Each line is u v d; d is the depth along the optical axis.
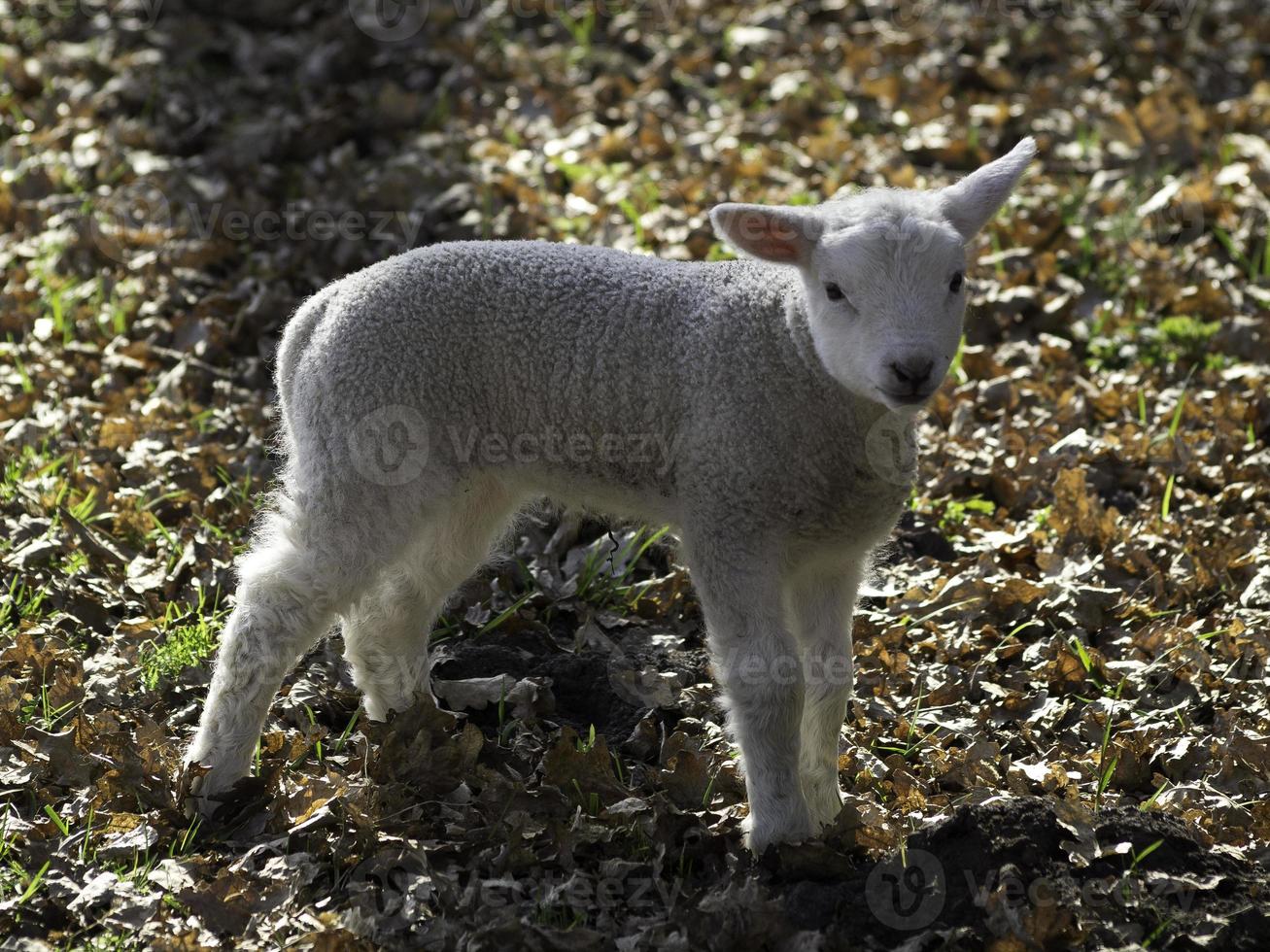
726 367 13.54
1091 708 16.12
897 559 19.06
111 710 15.13
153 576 17.94
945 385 22.53
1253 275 25.61
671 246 25.20
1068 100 31.69
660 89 32.38
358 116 30.83
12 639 16.47
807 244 13.25
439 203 27.23
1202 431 21.39
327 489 13.89
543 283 14.26
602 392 14.02
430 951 12.27
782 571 13.67
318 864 13.26
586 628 17.59
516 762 15.29
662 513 14.38
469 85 32.12
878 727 15.91
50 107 30.61
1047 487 20.31
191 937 12.27
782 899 12.60
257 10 35.31
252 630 13.82
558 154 28.98
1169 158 29.47
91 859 13.36
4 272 25.16
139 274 25.08
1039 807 13.03
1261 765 14.92
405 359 13.97
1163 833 13.10
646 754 15.69
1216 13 36.03
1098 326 24.22
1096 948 11.99
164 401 21.39
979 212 13.63
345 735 15.47
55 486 19.22
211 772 14.01
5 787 14.23
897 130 30.58
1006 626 17.81
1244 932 12.34
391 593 15.38
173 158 29.22
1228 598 18.20
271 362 22.88
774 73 32.75
